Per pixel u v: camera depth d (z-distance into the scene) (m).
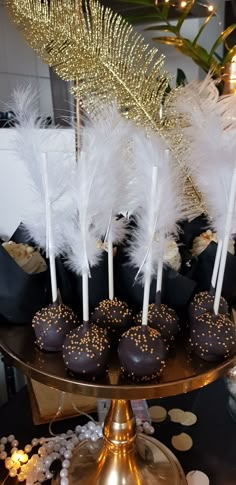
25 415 0.47
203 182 0.30
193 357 0.31
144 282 0.30
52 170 0.29
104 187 0.28
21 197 0.49
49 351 0.31
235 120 0.29
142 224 0.29
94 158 0.28
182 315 0.35
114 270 0.35
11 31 0.92
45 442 0.43
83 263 0.29
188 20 1.11
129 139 0.29
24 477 0.39
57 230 0.31
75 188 0.28
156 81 0.35
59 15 0.33
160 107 0.34
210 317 0.31
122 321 0.32
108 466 0.38
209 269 0.35
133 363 0.27
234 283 0.34
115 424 0.36
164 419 0.46
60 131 0.30
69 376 0.28
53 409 0.46
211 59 0.67
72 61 0.33
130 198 0.29
